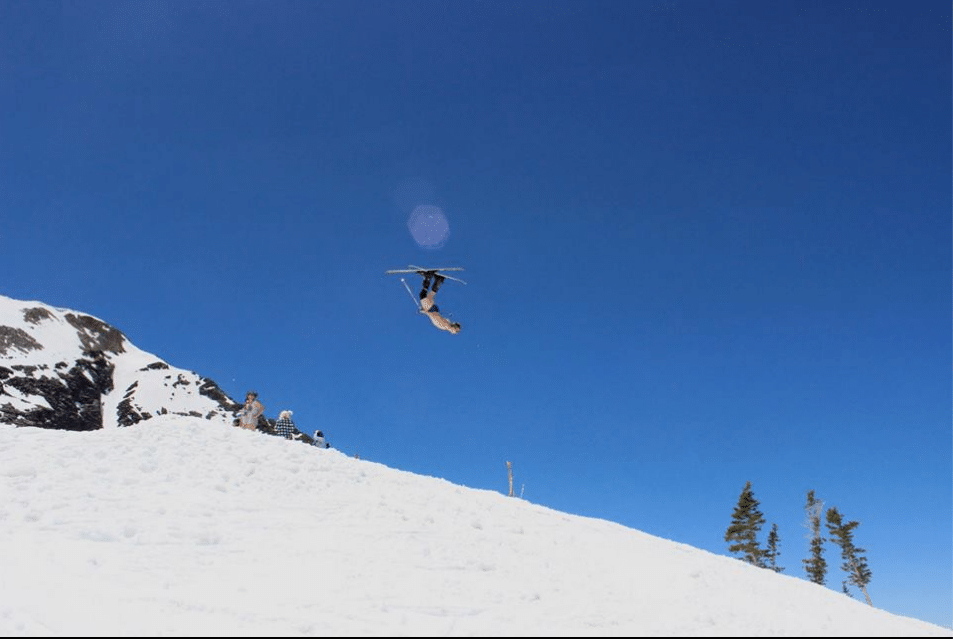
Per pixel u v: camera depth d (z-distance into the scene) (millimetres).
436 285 14797
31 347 104562
